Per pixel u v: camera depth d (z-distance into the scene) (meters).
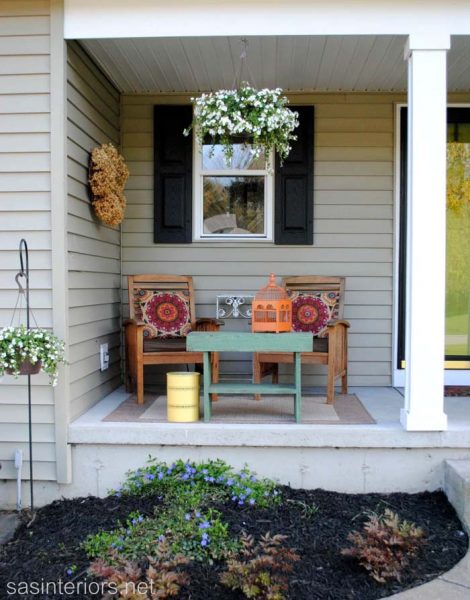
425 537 2.65
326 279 4.22
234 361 4.46
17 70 3.13
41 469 3.19
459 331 4.54
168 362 3.74
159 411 3.53
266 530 2.71
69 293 3.23
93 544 2.60
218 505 2.88
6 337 2.84
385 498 3.10
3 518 3.03
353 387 4.41
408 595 2.25
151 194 4.47
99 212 3.66
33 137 3.13
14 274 3.17
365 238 4.43
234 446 3.19
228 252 4.46
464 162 4.46
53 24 3.11
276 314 3.34
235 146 4.41
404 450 3.16
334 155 4.41
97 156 3.56
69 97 3.25
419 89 3.05
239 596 2.21
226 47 3.55
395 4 3.06
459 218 4.51
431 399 3.09
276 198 4.41
